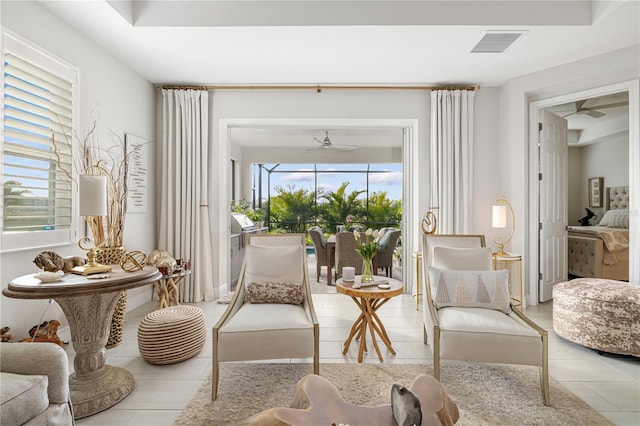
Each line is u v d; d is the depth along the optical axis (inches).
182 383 88.9
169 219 166.1
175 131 167.9
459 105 167.2
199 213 167.5
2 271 90.0
